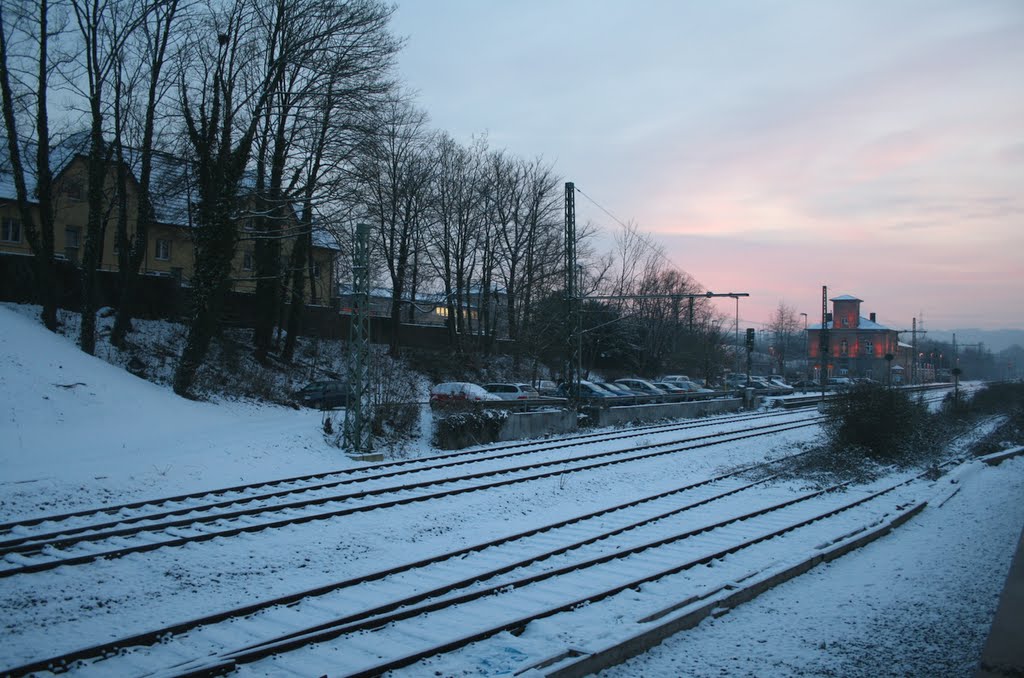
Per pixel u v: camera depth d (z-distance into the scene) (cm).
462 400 2914
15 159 2698
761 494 1833
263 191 2809
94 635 801
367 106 3023
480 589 981
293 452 2152
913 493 1889
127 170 3281
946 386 9788
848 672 718
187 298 3591
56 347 2414
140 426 2152
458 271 5250
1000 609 547
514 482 1858
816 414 4684
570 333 3669
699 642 807
